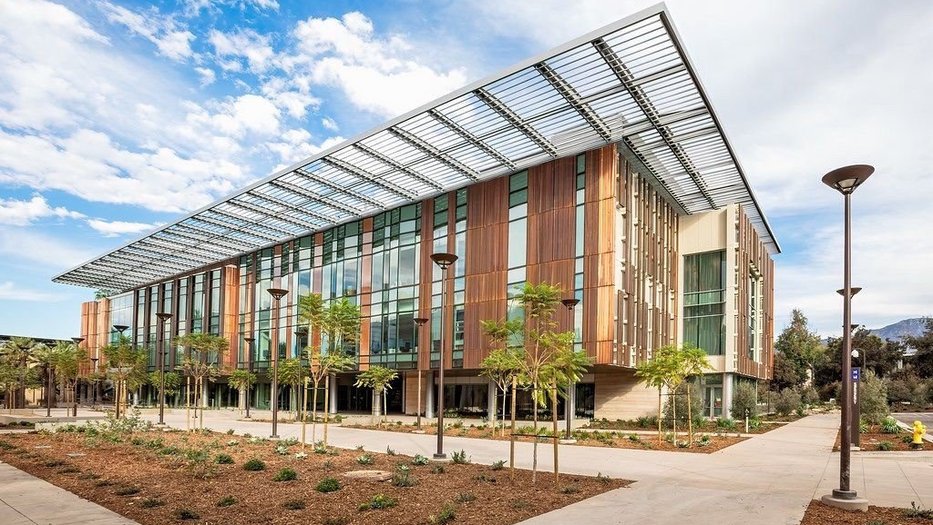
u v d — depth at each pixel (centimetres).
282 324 5034
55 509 1053
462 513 1019
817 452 1984
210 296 5784
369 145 3073
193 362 3944
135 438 2184
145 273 6500
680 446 2114
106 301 7581
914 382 6169
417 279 3950
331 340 2308
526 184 3406
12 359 5697
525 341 1819
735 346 3875
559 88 2452
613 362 2956
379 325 4178
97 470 1481
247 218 4441
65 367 4809
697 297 4091
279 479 1326
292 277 5006
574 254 3147
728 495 1193
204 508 1054
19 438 2341
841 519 995
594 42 2169
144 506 1072
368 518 981
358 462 1619
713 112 2611
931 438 2425
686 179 3591
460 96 2550
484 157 3269
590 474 1466
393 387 4769
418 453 1891
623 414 3531
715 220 4103
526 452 1942
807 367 7888
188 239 5028
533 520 973
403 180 3634
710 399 3925
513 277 3391
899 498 1180
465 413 4041
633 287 3250
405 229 4088
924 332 7669
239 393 5250
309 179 3544
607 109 2673
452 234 3753
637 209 3412
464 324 3584
